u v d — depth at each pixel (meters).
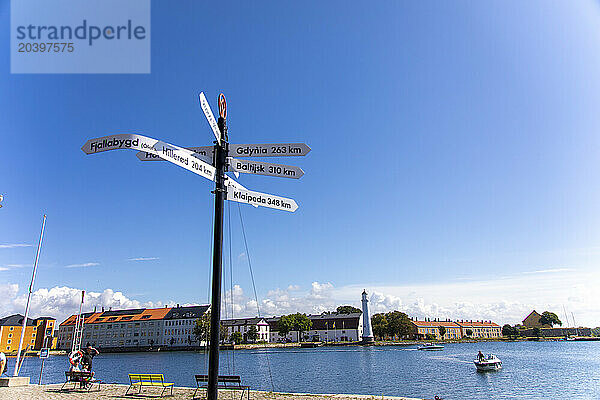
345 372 64.44
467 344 196.50
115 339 199.50
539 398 37.72
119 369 77.75
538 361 85.00
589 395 39.31
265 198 8.53
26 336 166.38
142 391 23.02
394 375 59.00
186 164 7.04
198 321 173.12
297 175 8.48
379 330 192.25
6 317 166.75
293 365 82.62
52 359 121.75
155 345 192.25
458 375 58.59
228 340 183.88
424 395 39.03
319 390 41.94
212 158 7.88
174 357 128.88
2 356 20.52
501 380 52.12
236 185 8.27
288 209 8.88
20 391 22.14
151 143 6.55
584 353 113.81
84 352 24.31
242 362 96.25
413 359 95.56
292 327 198.75
